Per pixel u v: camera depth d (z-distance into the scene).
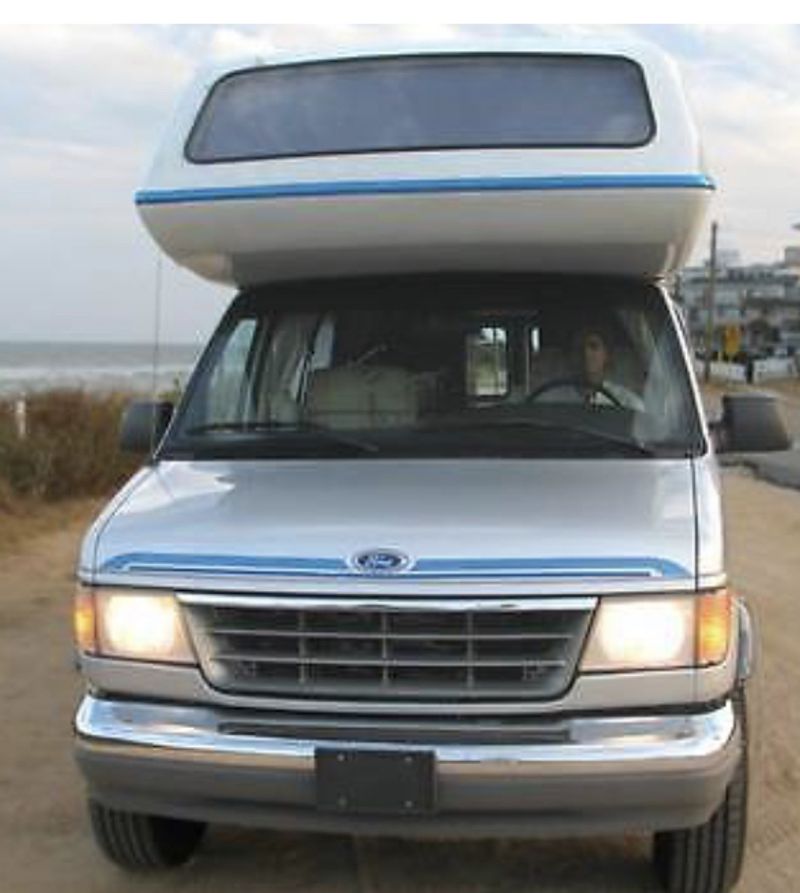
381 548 3.61
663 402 4.55
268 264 4.78
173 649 3.69
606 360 4.72
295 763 3.59
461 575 3.54
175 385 13.21
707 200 4.16
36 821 4.97
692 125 4.26
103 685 3.79
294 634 3.61
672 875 4.18
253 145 4.41
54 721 6.19
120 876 4.50
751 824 4.90
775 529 12.52
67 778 5.43
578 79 4.43
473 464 4.32
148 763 3.69
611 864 4.54
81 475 13.62
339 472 4.27
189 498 4.07
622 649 3.54
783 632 7.98
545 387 4.71
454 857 4.59
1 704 6.47
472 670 3.56
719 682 3.60
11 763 5.61
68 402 15.34
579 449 4.39
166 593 3.69
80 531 11.93
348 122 4.39
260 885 4.41
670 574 3.55
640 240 4.31
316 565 3.60
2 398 15.19
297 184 4.25
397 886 4.38
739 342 67.62
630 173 4.12
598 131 4.25
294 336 4.94
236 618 3.64
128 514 3.96
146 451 5.09
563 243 4.36
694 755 3.53
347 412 4.69
